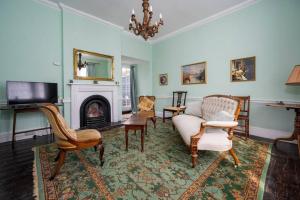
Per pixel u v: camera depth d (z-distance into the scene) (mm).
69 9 3594
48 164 2004
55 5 3439
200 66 4371
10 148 2562
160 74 5715
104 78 4363
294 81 2328
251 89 3350
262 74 3170
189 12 3797
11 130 2984
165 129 3754
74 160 2113
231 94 3693
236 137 3115
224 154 2287
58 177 1700
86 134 2068
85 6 3562
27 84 2930
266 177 1680
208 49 4156
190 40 4621
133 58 5535
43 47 3332
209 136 1949
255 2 3219
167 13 3844
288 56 2834
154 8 3605
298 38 2723
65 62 3605
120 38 4789
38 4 3244
